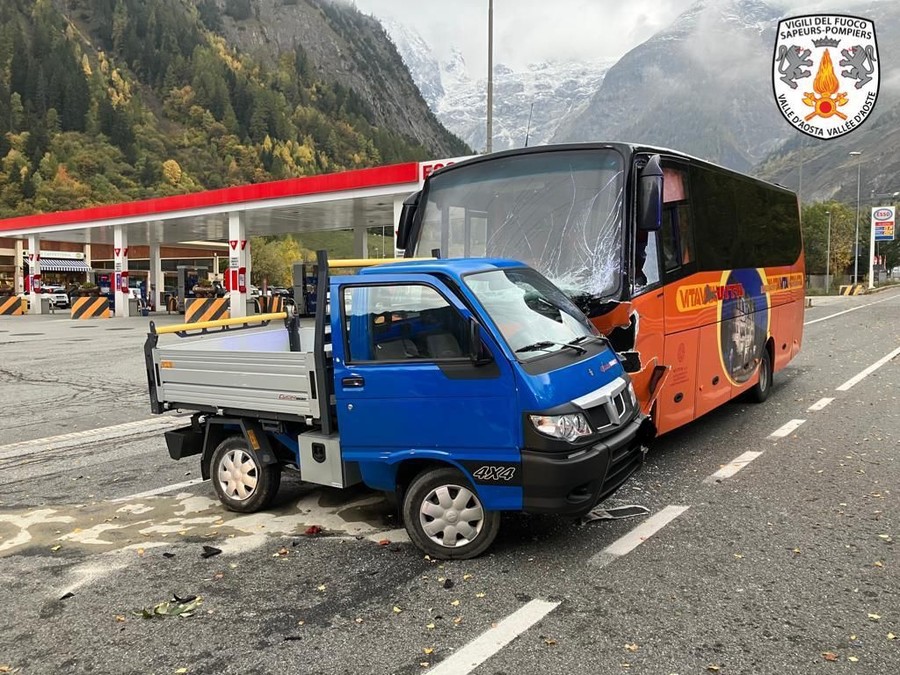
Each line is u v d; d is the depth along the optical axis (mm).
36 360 16609
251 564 4496
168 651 3467
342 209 29641
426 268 4438
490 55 20281
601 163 6047
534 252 6078
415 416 4359
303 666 3287
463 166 6809
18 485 6461
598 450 4188
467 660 3283
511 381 4129
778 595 3885
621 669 3184
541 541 4711
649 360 5941
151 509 5668
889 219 69125
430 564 4398
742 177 8641
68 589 4215
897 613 3672
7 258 66750
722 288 7758
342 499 5785
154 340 5734
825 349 15844
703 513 5234
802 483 5953
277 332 6855
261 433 5312
